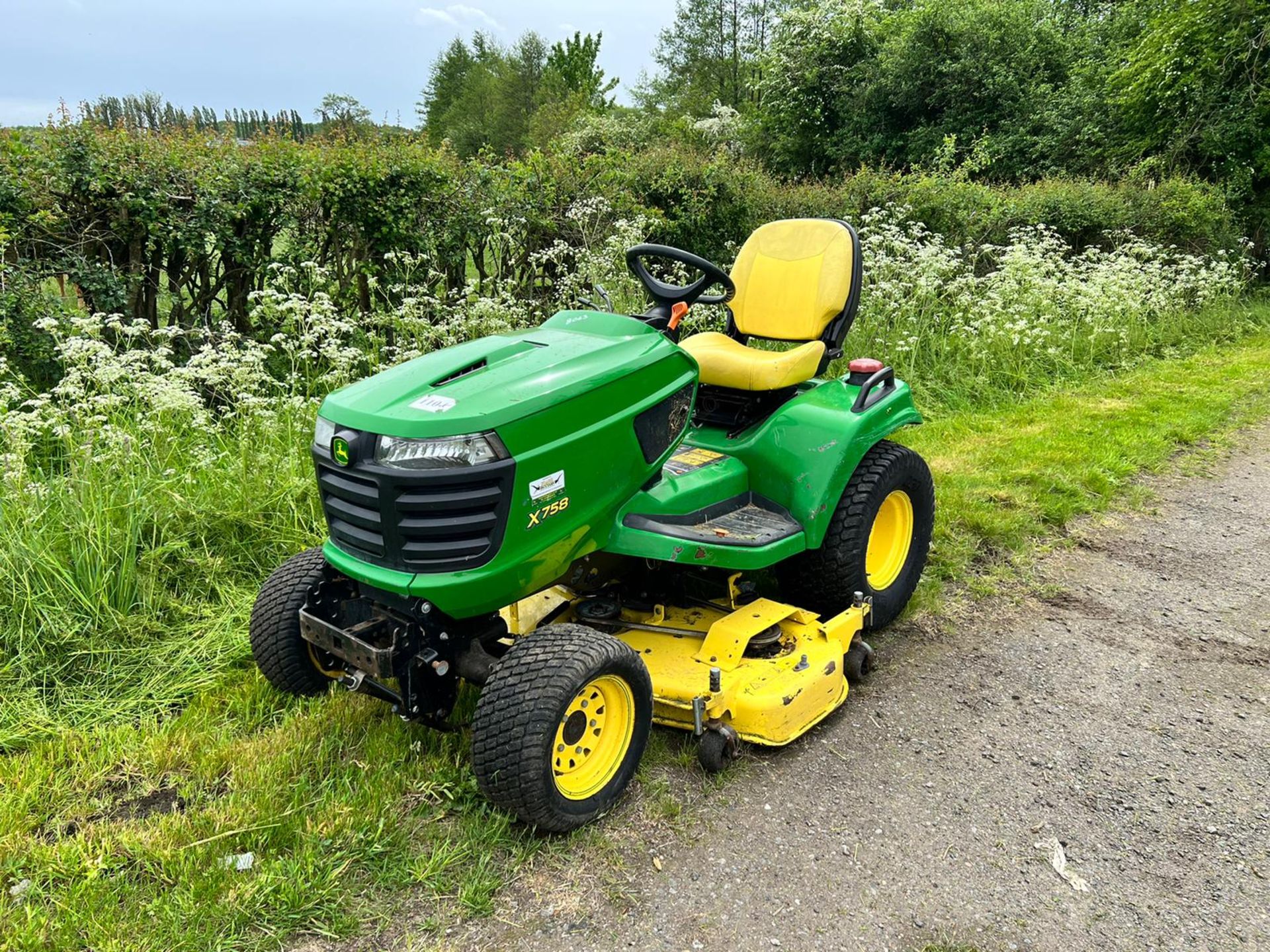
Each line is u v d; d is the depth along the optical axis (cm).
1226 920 232
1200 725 320
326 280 615
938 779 286
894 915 231
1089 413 714
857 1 2038
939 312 840
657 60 4272
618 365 278
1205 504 546
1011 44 1806
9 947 210
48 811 260
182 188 547
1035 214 1165
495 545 246
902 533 392
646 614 331
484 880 236
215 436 458
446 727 276
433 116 5541
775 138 2136
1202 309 1142
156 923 220
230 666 333
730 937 223
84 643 334
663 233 822
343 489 253
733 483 338
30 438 449
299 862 237
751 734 286
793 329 385
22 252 508
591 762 265
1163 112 1573
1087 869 249
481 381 257
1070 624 395
